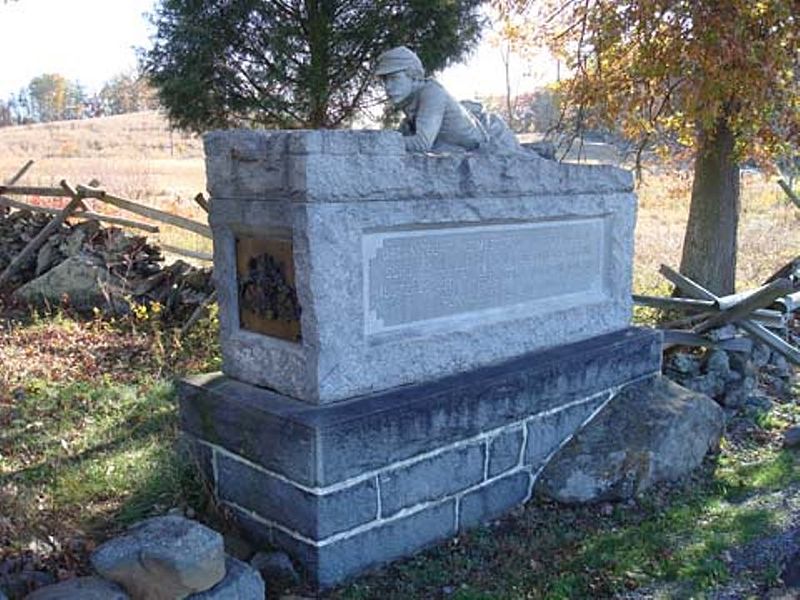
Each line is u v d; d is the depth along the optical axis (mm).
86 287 9023
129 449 5062
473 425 4266
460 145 4680
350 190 3738
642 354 5477
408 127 4617
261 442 3828
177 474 4434
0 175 19453
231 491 4094
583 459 4734
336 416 3652
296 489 3686
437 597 3637
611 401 5242
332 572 3682
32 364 6922
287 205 3703
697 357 6742
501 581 3779
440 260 4316
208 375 4406
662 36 7969
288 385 3947
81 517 4105
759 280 10914
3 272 9844
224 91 8398
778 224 16672
